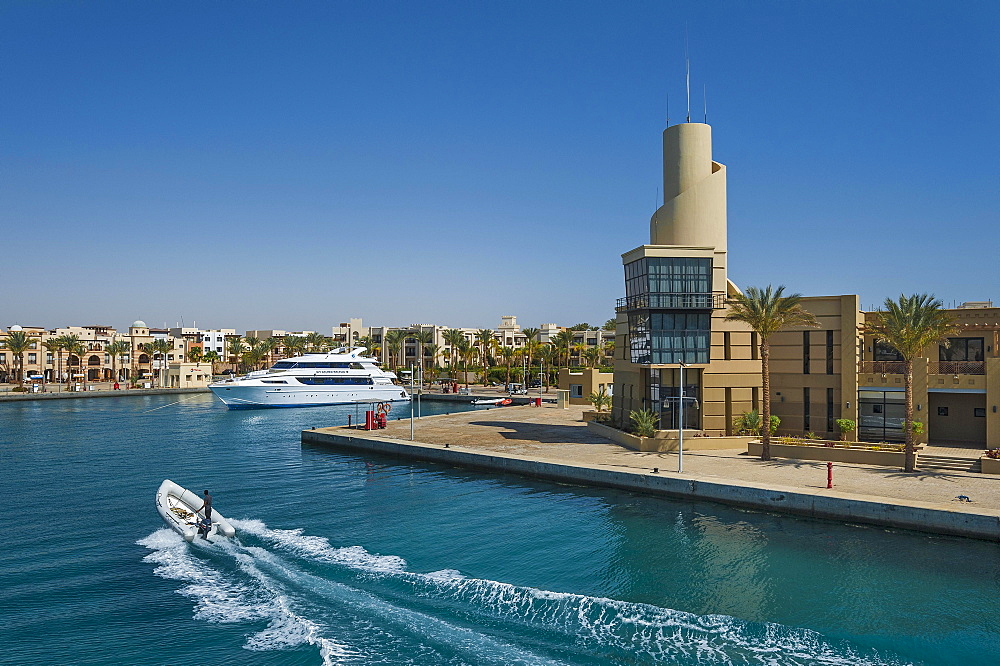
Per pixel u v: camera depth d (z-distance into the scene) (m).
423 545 27.05
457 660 17.14
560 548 26.67
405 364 165.38
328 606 20.62
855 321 43.00
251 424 77.50
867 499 29.27
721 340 45.44
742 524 29.95
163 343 153.88
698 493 33.97
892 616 19.84
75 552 26.42
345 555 25.64
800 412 44.88
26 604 21.14
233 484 40.09
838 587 22.19
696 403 45.91
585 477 38.41
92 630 19.23
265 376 100.50
